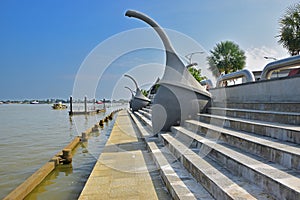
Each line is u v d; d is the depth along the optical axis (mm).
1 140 11984
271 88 7180
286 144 3664
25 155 8711
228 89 9812
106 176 4633
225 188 2910
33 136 13414
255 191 2811
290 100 6402
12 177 6316
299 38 14258
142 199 3580
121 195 3738
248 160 3467
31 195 4984
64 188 5340
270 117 5250
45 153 9039
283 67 7812
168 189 3828
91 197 3684
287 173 2867
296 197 2314
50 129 16750
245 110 6434
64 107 64000
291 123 4656
